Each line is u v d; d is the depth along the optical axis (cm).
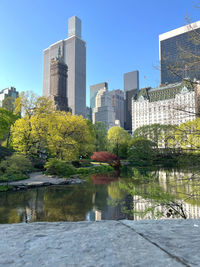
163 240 153
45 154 4009
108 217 1267
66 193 1991
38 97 3806
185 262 111
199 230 180
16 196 1841
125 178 3014
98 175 3462
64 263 114
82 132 4319
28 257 124
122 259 118
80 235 169
